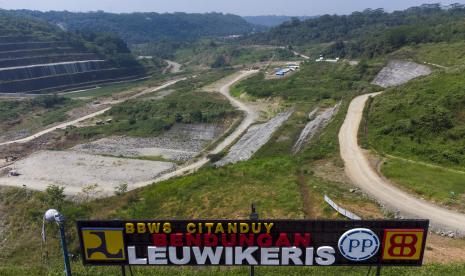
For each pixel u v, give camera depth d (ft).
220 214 125.39
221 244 52.26
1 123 446.19
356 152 174.70
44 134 383.86
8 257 158.71
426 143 174.29
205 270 71.51
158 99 496.64
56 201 208.74
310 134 231.71
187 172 255.91
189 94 493.36
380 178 144.97
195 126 362.53
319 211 116.26
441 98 200.95
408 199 124.36
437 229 103.09
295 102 368.48
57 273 72.28
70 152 314.35
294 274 69.31
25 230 185.78
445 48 367.04
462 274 69.51
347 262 52.75
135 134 361.92
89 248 52.60
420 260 51.44
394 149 175.22
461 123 181.57
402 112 206.39
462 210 114.01
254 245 52.24
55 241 145.38
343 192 130.93
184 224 51.34
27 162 290.35
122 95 576.61
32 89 640.58
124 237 51.96
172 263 53.21
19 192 232.73
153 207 150.41
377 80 379.76
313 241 51.85
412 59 370.73
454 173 142.72
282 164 169.27
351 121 217.36
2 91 598.34
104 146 333.21
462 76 221.46
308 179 146.41
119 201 172.55
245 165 178.81
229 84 549.54
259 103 410.52
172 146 328.70
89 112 480.64
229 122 360.07
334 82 403.54
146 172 263.70
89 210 167.94
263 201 128.88
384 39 501.97
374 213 112.98
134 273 70.38
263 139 265.95
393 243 51.11
